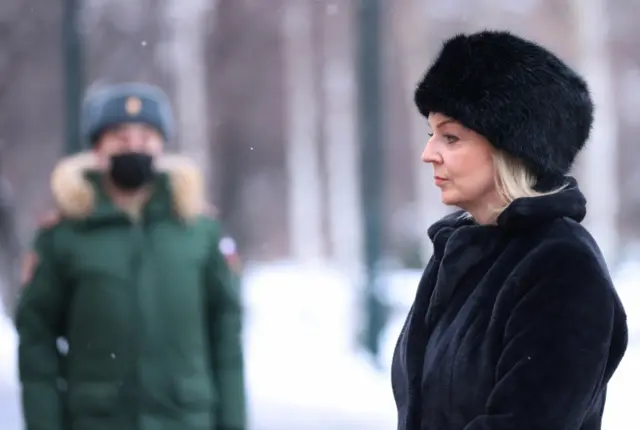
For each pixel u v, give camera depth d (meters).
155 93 10.89
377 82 31.84
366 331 31.05
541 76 6.29
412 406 6.52
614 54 76.62
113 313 9.99
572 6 68.62
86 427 9.98
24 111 67.31
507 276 6.32
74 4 31.08
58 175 10.15
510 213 6.30
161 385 10.02
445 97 6.40
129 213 10.23
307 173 86.31
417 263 77.50
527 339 6.09
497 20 76.19
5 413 21.77
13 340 32.38
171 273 10.13
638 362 29.67
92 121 10.58
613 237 69.69
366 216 31.53
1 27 53.66
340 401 24.94
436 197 83.44
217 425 10.54
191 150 68.00
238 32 83.38
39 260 10.12
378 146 31.73
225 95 85.25
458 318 6.43
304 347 35.72
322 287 62.72
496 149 6.40
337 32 80.06
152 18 67.38
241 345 10.57
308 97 84.25
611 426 21.08
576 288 6.11
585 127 6.46
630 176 95.38
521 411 6.01
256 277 71.06
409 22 78.06
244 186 98.94
